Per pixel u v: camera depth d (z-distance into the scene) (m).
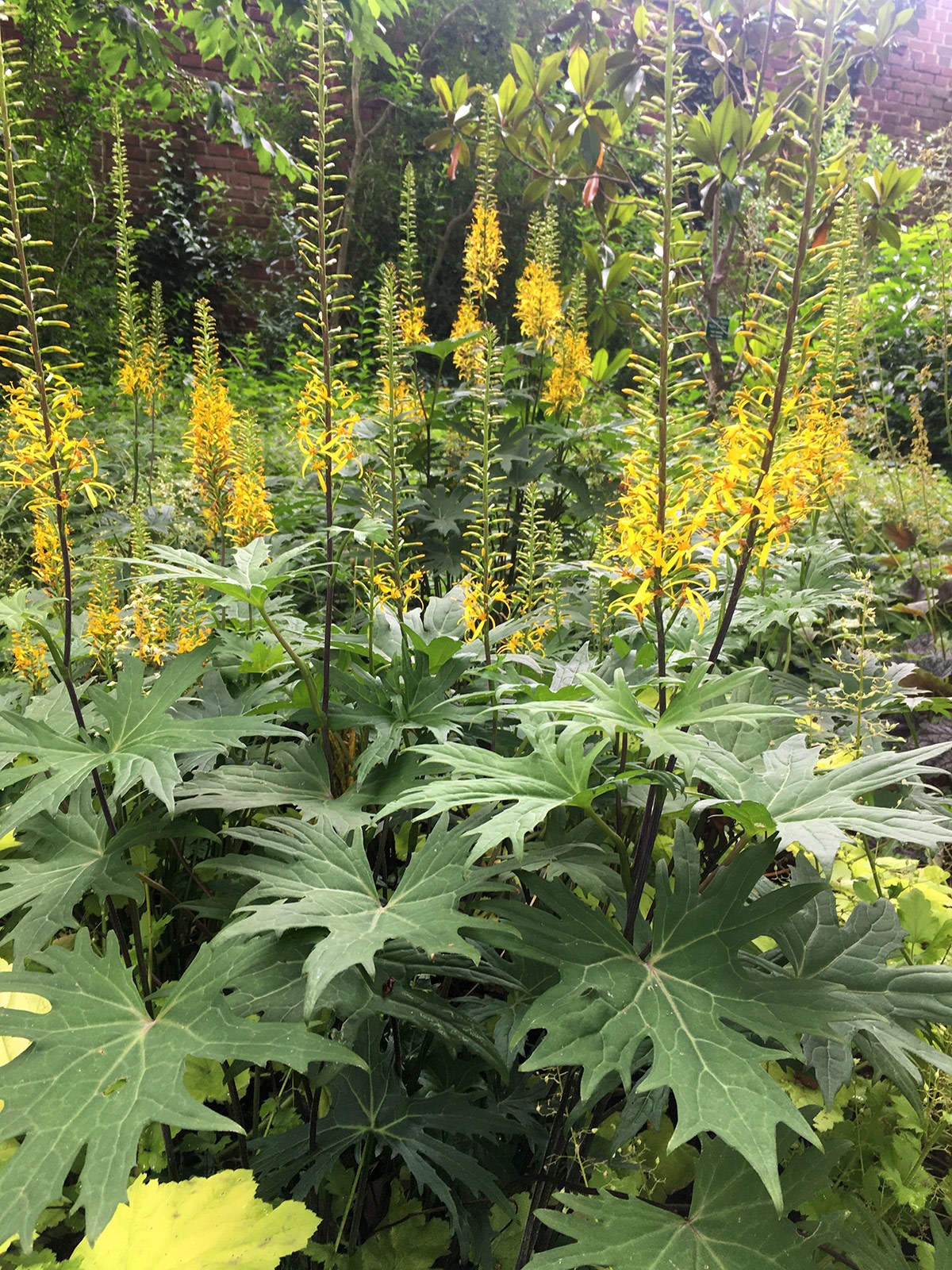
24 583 4.03
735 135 4.27
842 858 2.32
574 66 4.59
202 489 3.37
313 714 1.97
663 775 1.37
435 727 1.83
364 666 2.28
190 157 11.34
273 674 2.35
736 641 2.85
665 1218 1.37
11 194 1.59
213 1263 1.26
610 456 4.94
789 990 1.35
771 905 1.39
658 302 1.45
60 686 2.25
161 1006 1.50
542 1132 1.80
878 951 1.61
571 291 5.24
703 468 1.48
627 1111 1.61
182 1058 1.29
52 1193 1.14
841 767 1.53
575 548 4.60
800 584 3.21
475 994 2.22
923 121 12.57
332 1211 1.88
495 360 2.26
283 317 11.38
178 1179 1.76
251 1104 2.13
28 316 1.64
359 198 11.75
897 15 4.54
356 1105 1.75
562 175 5.09
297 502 4.68
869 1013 1.32
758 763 1.88
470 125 4.97
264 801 1.77
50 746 1.59
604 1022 1.28
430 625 2.38
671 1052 1.24
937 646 4.22
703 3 4.63
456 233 12.12
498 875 1.79
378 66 11.77
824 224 1.41
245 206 11.88
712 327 4.78
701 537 1.61
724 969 1.38
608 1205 1.37
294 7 5.50
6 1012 1.35
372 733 2.04
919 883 2.24
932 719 3.58
